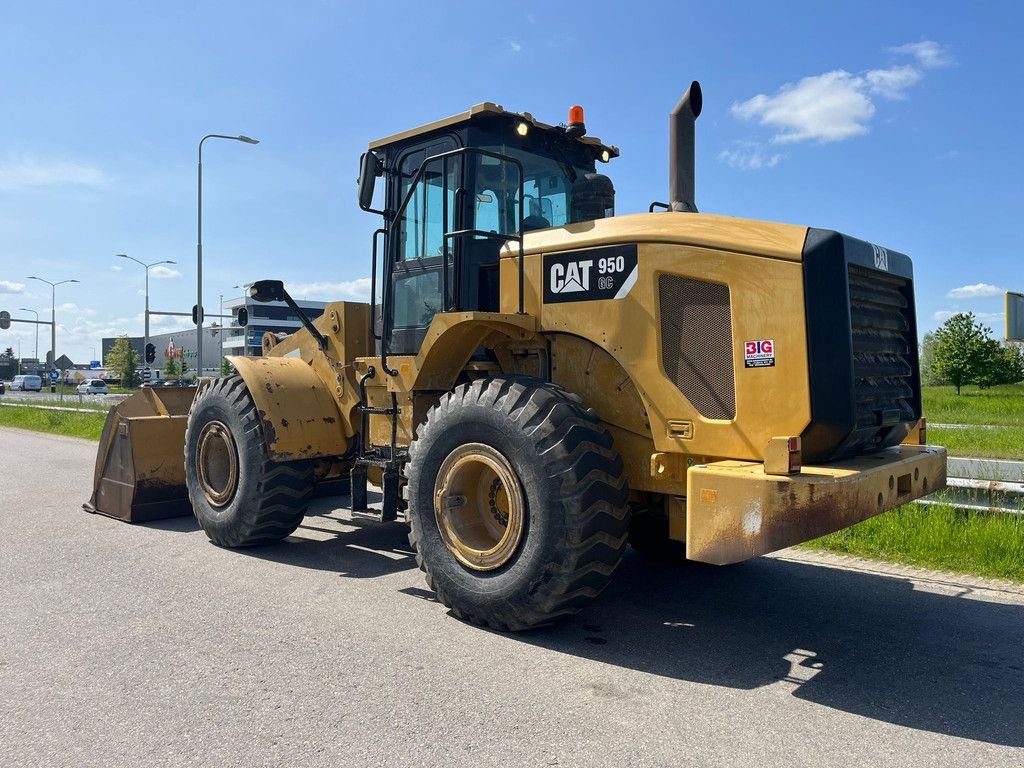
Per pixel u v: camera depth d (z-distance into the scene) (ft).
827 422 11.81
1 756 9.21
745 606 15.38
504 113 16.31
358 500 18.43
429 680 11.48
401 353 18.01
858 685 11.50
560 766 9.01
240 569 17.81
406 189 18.06
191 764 9.03
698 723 10.19
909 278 14.43
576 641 13.32
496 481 14.42
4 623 13.91
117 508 23.63
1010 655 12.74
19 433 60.54
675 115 15.47
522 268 15.25
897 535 19.04
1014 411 70.74
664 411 13.25
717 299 12.80
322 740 9.61
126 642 12.96
